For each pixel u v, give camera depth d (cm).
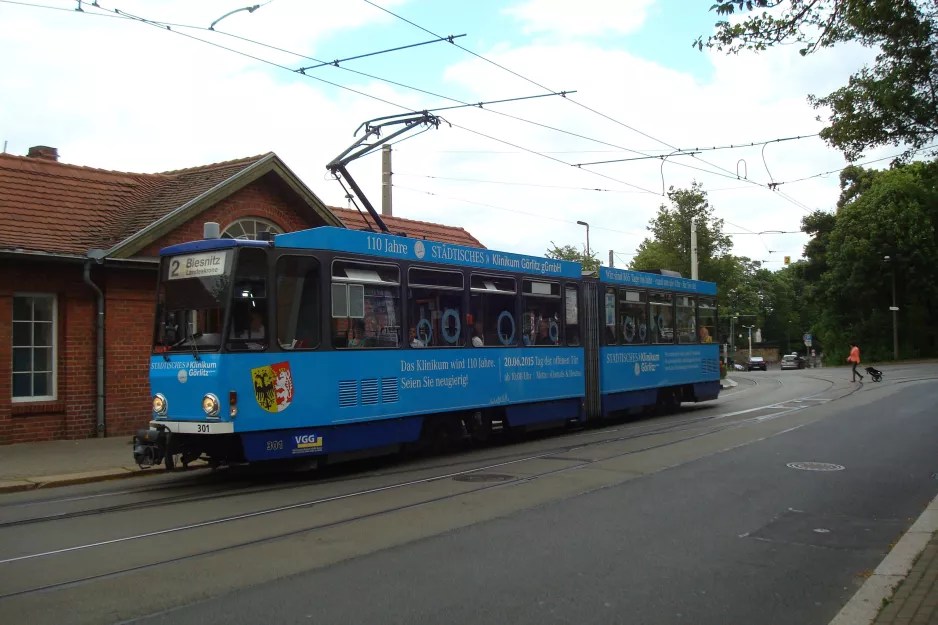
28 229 1511
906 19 902
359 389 1173
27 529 809
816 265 7156
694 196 4253
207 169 1905
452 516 848
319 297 1129
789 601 580
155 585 610
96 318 1562
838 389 3056
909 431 1612
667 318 2097
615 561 678
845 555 705
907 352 6288
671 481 1053
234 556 693
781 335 10988
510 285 1512
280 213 1875
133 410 1605
